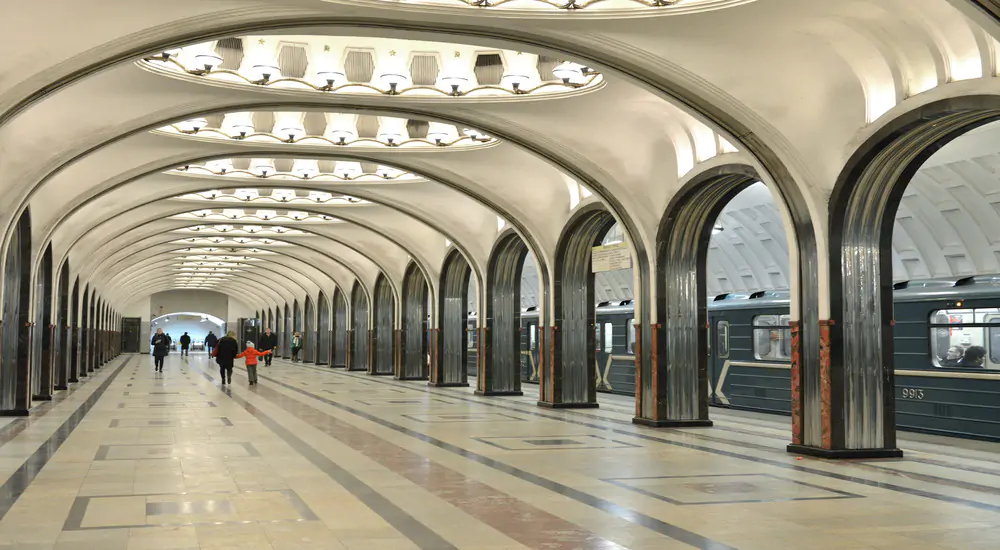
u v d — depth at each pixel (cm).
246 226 3412
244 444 1288
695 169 1531
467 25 1108
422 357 3347
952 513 813
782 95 1225
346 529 725
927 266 1557
